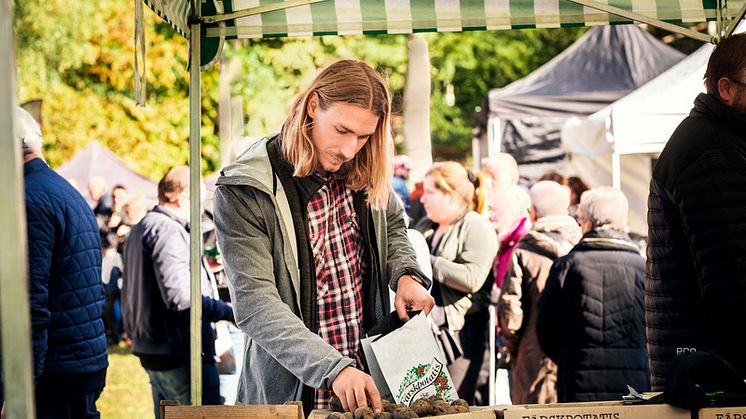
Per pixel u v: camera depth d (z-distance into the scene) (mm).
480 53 15359
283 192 2357
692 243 2229
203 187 4801
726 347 2197
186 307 4484
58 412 3166
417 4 2965
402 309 2434
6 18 1361
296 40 11602
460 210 4699
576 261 4285
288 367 2186
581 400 4250
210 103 11195
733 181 2195
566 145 6734
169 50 11078
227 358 4711
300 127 2312
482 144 7988
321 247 2414
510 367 4758
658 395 2062
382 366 2109
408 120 7984
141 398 7453
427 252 4395
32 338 2979
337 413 1894
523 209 5297
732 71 2242
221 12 2891
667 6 2883
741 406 1893
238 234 2311
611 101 7289
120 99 11203
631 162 6426
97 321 3254
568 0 2938
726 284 2154
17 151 1370
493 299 4738
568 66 7766
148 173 11055
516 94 7391
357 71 2295
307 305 2363
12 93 1364
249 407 2047
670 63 7672
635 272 4270
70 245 3127
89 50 11195
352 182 2451
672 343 2350
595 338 4242
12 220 1361
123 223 6973
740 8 2854
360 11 2971
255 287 2275
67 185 3207
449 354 4590
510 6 2961
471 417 1909
